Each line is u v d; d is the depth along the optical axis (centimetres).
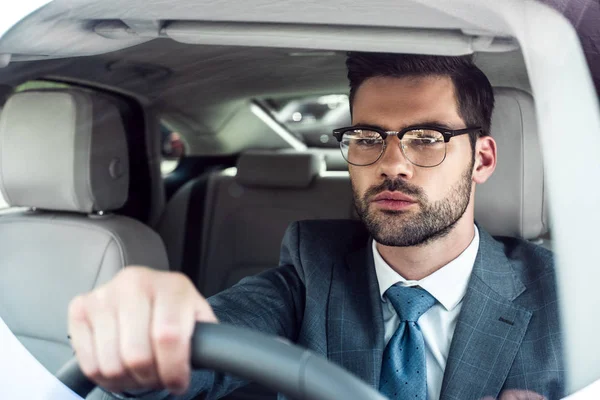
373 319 129
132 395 75
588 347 99
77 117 174
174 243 285
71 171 175
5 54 121
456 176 127
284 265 147
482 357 122
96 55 162
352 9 106
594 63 98
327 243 143
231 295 133
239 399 226
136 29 125
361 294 134
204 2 110
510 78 142
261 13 114
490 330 123
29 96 175
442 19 106
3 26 99
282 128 299
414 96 125
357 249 143
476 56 126
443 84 125
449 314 128
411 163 124
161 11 115
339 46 122
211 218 288
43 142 175
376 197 127
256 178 278
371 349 127
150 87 225
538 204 146
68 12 111
